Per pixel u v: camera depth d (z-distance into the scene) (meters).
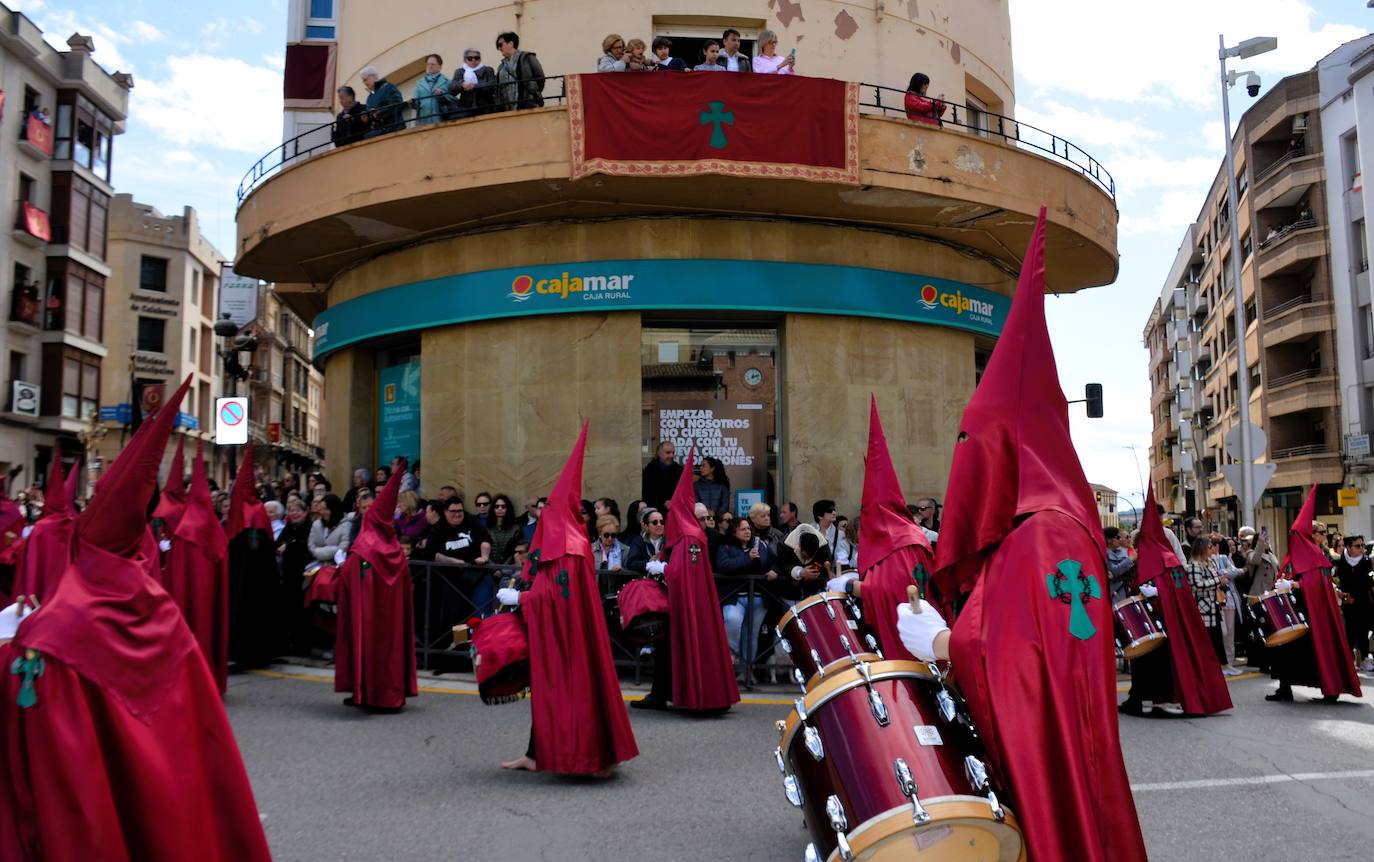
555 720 6.59
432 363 14.48
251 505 11.33
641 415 13.70
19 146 36.06
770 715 9.15
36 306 36.81
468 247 14.21
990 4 17.33
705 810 6.07
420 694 9.87
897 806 3.18
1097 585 2.99
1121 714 9.97
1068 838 2.79
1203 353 60.47
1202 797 6.53
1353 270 37.78
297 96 17.72
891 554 6.65
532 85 13.37
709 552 10.76
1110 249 15.75
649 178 12.42
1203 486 60.00
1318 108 39.56
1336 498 38.50
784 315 14.02
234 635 11.09
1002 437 3.16
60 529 5.81
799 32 14.94
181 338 47.56
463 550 11.26
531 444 13.70
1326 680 10.39
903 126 13.06
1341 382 38.44
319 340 16.70
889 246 14.58
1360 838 5.66
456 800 6.24
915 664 3.70
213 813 3.52
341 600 8.99
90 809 3.19
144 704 3.36
